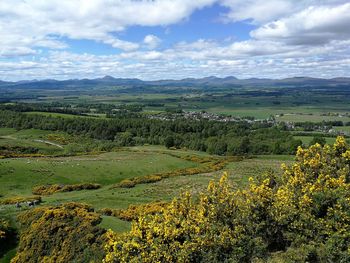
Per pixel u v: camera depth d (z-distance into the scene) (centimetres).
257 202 2184
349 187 2272
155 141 14562
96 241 2939
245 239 2056
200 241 2041
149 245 2083
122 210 3722
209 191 2362
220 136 15088
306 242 2036
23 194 5212
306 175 2495
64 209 3491
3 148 10194
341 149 2688
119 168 7119
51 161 7312
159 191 5162
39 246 3097
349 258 1878
